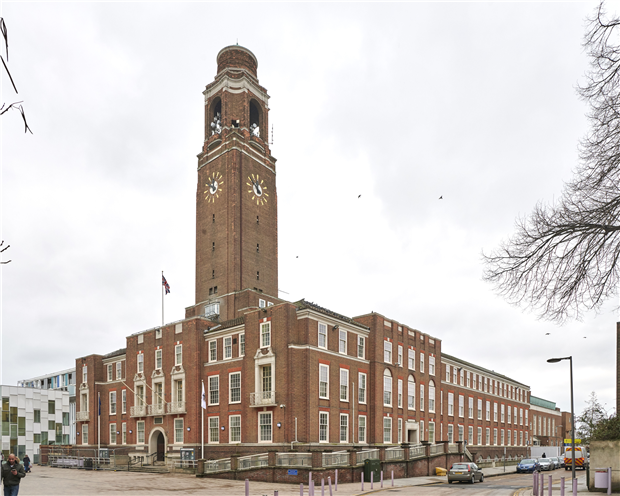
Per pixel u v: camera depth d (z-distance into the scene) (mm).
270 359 44656
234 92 73750
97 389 64125
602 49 12367
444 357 70062
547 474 53531
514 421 91750
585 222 13375
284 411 43031
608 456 25312
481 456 76312
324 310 47938
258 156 72875
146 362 57688
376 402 50906
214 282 66625
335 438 45062
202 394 47094
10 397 76750
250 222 68875
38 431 79312
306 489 30703
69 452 63250
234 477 38156
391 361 54812
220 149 70750
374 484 35531
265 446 43156
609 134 12766
